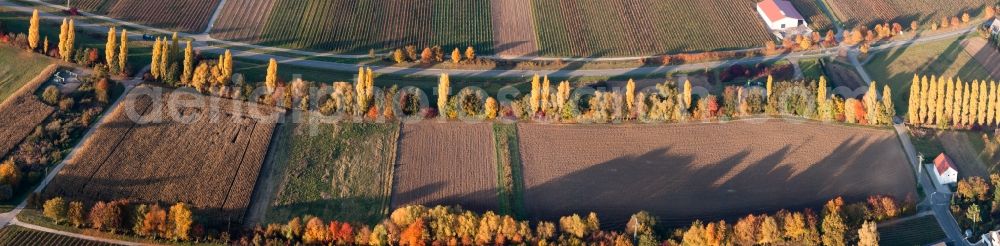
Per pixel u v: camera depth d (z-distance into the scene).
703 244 189.12
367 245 188.12
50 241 184.00
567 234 191.12
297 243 186.38
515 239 188.38
